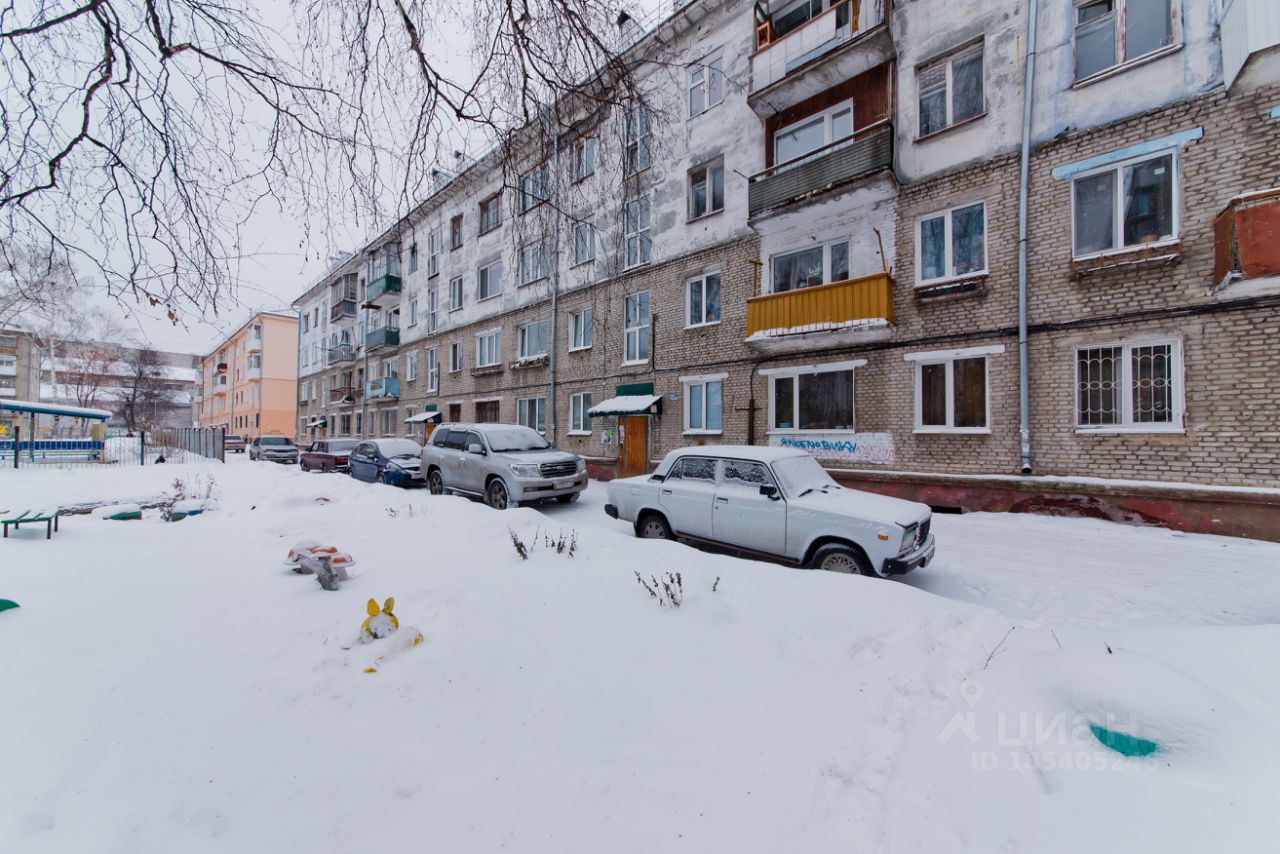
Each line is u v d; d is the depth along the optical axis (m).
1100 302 7.92
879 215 10.23
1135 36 7.83
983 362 9.12
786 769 2.23
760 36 11.94
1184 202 7.30
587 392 16.00
